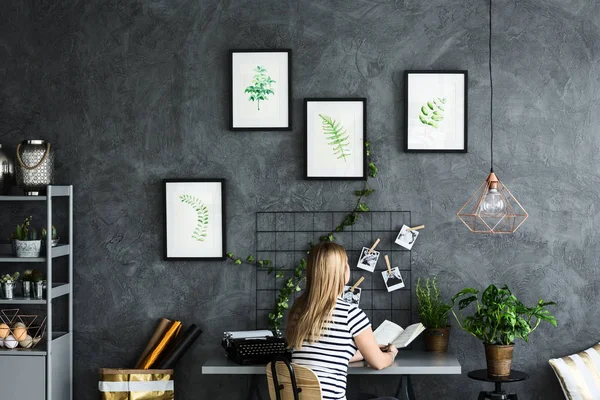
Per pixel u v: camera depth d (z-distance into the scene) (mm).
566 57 4086
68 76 4234
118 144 4211
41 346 4004
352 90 4129
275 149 4156
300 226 4141
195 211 4152
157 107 4195
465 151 4082
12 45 4254
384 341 3842
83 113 4227
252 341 3750
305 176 4113
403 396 3658
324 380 3148
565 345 4070
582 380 3879
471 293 4043
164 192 4152
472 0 4113
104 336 4203
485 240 4102
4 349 3924
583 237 4078
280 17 4148
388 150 4125
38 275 3959
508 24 4102
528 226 4086
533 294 4086
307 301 3244
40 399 3842
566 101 4086
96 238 4219
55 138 4234
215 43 4176
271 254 4152
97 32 4227
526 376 3729
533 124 4090
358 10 4133
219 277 4168
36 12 4250
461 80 4086
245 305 4156
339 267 3246
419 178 4113
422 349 4039
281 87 4129
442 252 4102
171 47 4191
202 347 4164
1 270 4266
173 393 3994
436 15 4113
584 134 4086
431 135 4086
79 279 4219
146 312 4191
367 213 4129
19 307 4230
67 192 4137
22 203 4273
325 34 4141
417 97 4090
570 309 4070
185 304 4176
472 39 4105
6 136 4258
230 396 4172
